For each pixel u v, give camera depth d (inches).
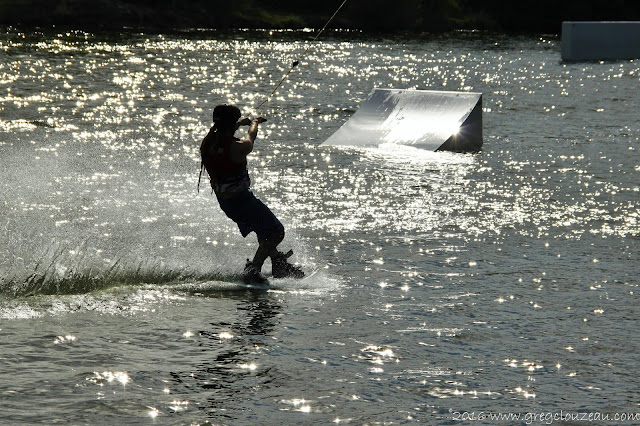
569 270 930.1
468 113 1951.3
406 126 2018.9
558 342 695.7
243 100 3014.3
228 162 871.1
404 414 549.0
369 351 665.6
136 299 789.2
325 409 553.6
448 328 727.1
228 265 921.5
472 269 930.1
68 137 1967.3
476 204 1298.0
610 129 2260.1
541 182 1494.8
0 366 608.4
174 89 3341.5
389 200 1321.4
